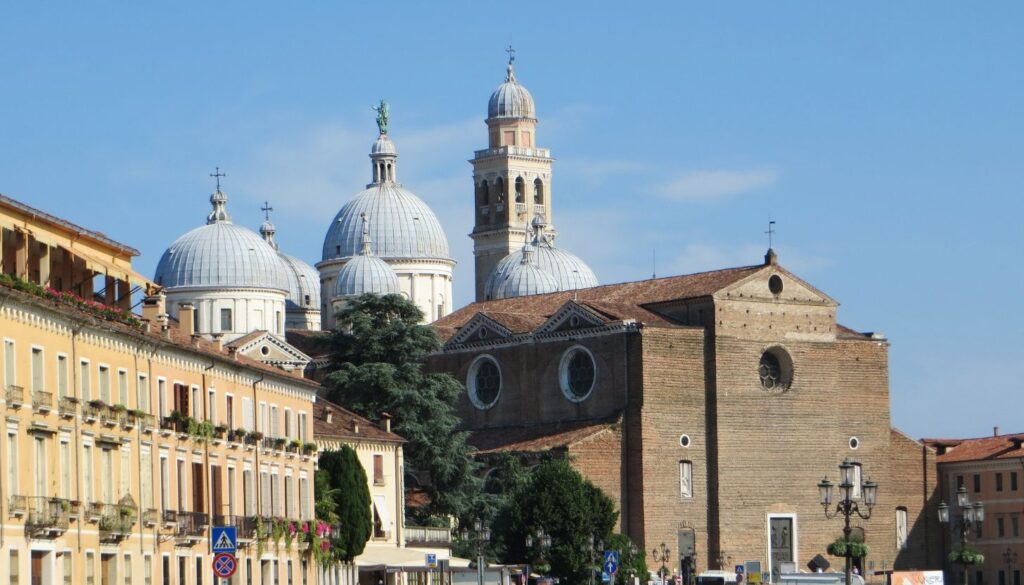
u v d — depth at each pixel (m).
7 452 99.81
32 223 113.31
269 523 147.25
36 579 103.56
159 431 125.25
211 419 138.62
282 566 151.88
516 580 198.62
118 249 129.50
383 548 187.12
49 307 105.75
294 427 161.25
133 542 118.62
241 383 146.38
